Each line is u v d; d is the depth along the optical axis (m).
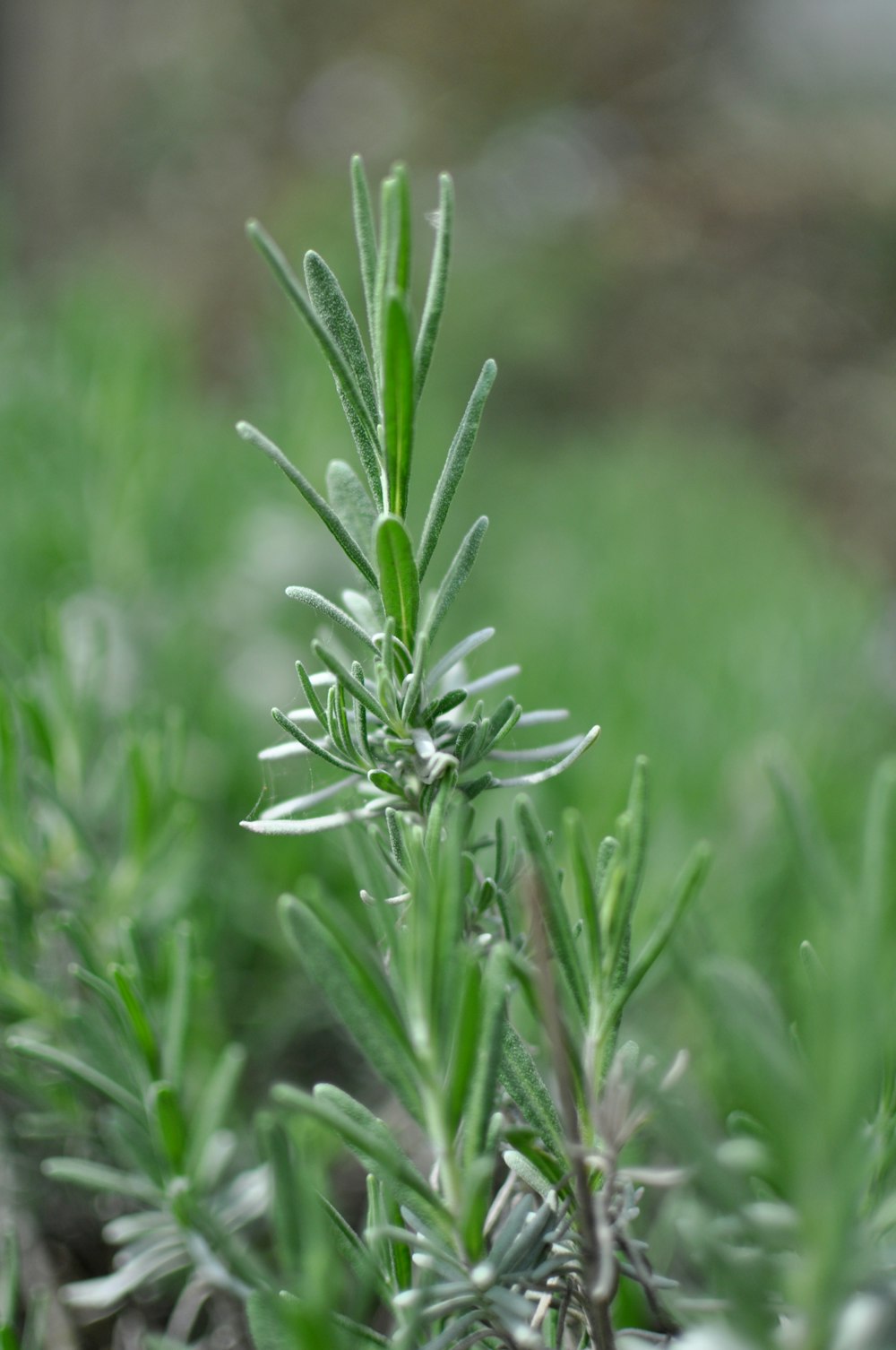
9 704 0.52
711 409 4.21
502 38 6.30
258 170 5.20
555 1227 0.39
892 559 2.77
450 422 1.82
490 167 5.52
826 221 4.77
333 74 5.87
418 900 0.36
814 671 0.99
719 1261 0.35
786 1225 0.35
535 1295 0.41
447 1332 0.37
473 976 0.35
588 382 4.14
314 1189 0.37
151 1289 0.53
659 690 0.92
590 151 5.76
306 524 1.11
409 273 0.37
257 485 1.17
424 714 0.39
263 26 5.70
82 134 4.15
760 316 4.48
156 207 4.56
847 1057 0.33
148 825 0.54
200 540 1.11
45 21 3.94
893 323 4.46
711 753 0.83
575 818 0.38
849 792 0.83
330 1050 0.69
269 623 1.05
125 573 1.02
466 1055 0.36
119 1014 0.45
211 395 2.27
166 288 3.19
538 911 0.37
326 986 0.36
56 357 1.24
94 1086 0.45
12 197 3.28
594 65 6.02
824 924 0.38
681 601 1.24
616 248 4.73
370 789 0.40
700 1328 0.36
